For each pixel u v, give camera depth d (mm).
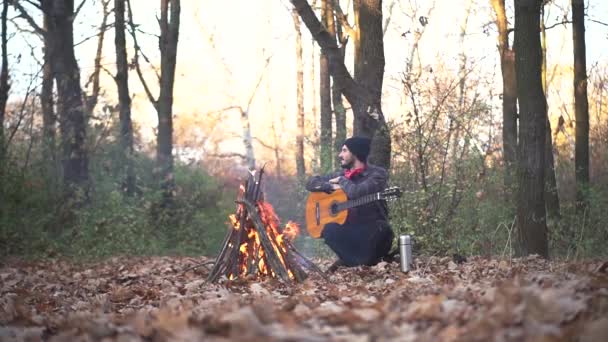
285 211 22250
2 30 17922
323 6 21672
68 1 19109
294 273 8023
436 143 11703
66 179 18703
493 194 12312
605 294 4430
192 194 22969
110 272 12047
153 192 21281
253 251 8344
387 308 4328
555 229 14422
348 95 13031
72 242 17359
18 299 7504
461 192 11641
